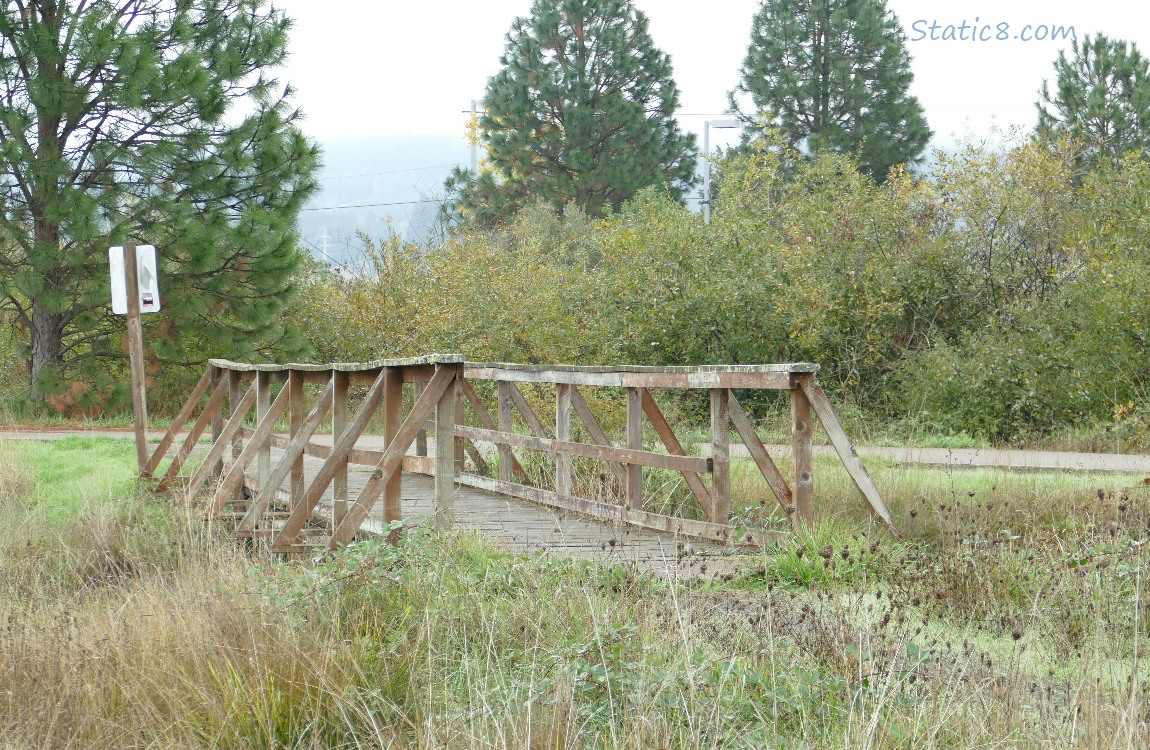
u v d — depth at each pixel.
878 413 18.19
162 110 18.22
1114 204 19.02
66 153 18.28
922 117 37.78
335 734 4.50
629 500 8.71
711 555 6.99
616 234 19.61
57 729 4.58
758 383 7.47
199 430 11.20
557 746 4.03
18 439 15.30
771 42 38.16
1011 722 4.07
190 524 8.12
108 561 8.20
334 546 7.03
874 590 6.27
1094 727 3.88
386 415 7.34
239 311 19.33
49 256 17.62
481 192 39.81
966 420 16.98
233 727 4.45
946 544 7.08
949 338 19.25
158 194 18.75
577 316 19.45
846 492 9.29
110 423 18.94
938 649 4.97
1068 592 5.82
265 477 9.92
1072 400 16.38
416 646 5.00
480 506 9.83
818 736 4.11
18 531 9.16
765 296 18.80
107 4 18.28
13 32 17.45
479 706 4.47
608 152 39.16
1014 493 9.36
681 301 18.70
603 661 4.42
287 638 5.05
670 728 4.13
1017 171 20.11
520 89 38.84
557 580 5.94
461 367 6.89
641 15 39.97
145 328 19.47
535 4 39.69
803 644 4.95
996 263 19.50
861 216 19.80
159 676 4.86
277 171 19.41
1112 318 16.59
